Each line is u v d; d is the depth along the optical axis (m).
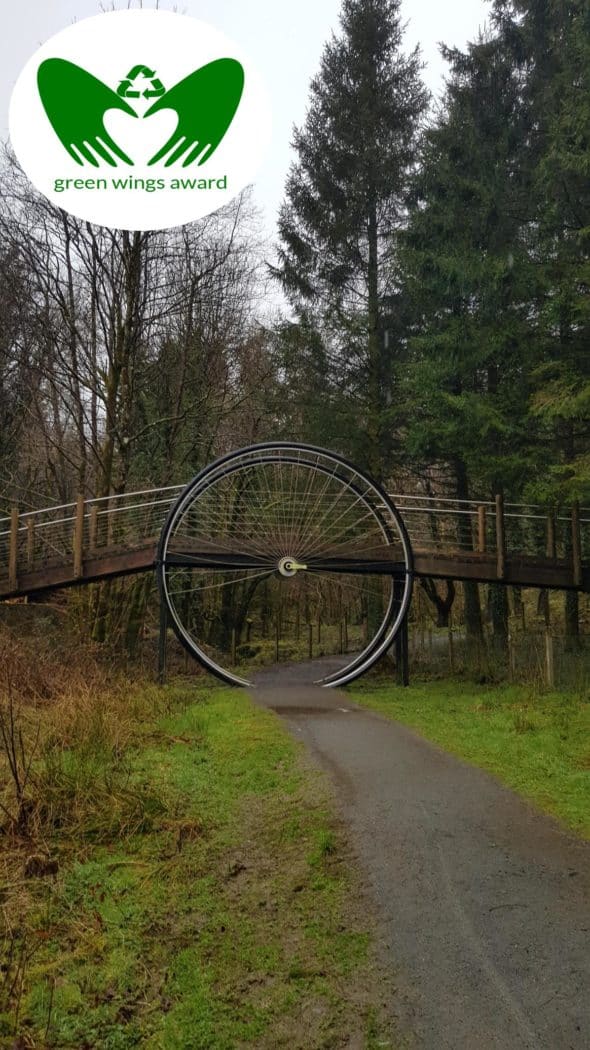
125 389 15.88
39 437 21.19
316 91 17.03
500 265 12.95
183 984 3.32
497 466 13.35
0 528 17.50
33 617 16.72
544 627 20.42
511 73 15.28
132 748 7.05
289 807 5.41
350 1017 3.01
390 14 16.86
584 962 3.25
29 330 16.69
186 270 16.98
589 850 4.44
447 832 4.77
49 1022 2.99
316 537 13.45
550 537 13.23
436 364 13.80
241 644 22.36
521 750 6.88
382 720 8.71
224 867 4.52
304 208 16.84
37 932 3.70
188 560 12.47
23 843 4.69
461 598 28.45
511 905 3.78
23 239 15.72
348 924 3.72
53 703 8.07
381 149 16.53
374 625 18.00
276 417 18.84
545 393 11.74
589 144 11.12
